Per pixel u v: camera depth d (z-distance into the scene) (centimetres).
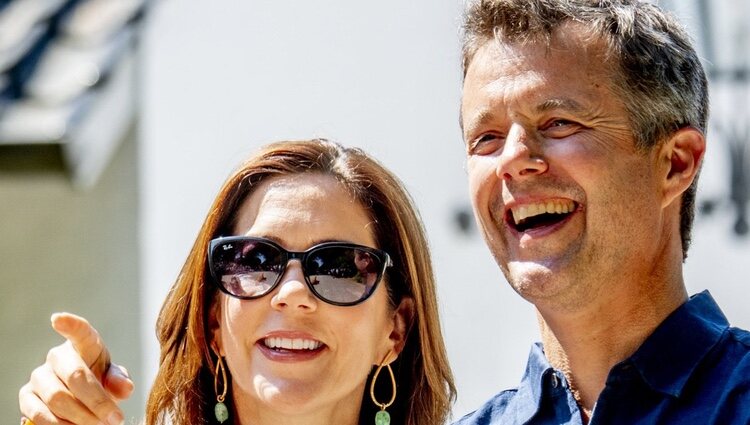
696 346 433
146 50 912
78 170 838
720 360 430
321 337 475
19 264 901
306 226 482
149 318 903
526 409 467
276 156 496
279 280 474
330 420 493
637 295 443
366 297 485
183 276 504
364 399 526
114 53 884
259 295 473
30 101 848
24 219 895
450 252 834
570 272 437
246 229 488
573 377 457
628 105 439
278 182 492
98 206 902
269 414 488
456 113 843
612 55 440
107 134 876
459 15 475
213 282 497
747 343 431
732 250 767
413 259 515
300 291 470
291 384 471
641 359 434
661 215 448
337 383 481
